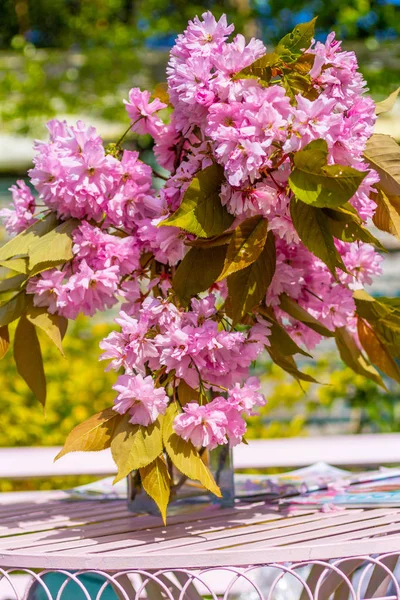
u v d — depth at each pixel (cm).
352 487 168
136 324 143
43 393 156
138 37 558
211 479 141
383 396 415
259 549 135
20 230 155
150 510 159
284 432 344
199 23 146
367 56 552
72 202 148
